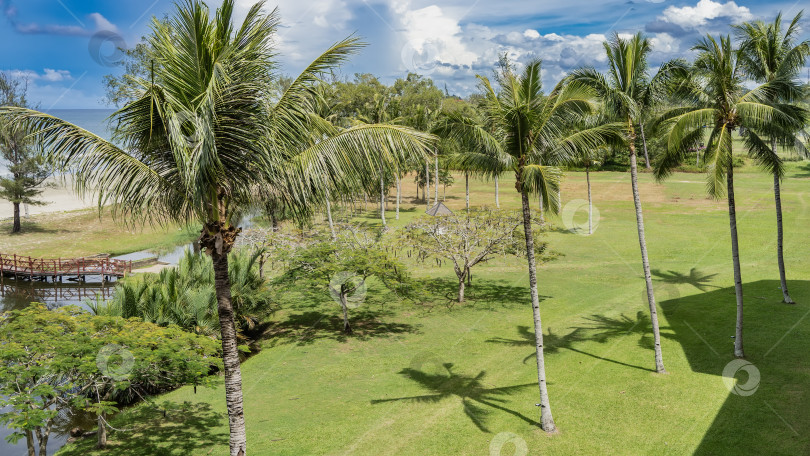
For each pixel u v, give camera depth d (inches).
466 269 1066.7
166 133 334.0
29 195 1903.3
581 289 1111.6
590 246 1524.4
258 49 352.5
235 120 340.8
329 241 1016.2
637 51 619.8
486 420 568.1
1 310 1120.2
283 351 832.9
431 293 1023.6
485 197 2576.3
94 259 1414.9
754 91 639.8
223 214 376.5
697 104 662.5
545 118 523.5
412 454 503.2
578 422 553.6
